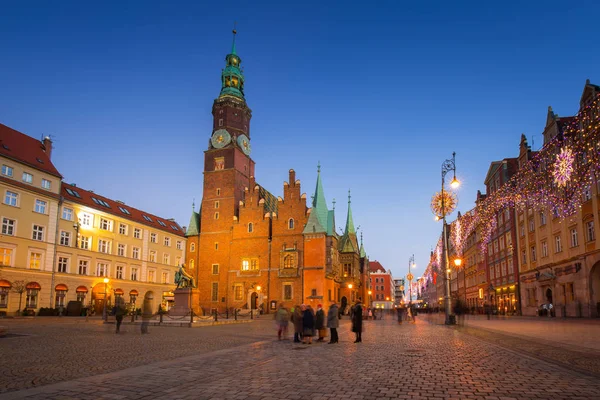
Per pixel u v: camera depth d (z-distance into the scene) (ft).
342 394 29.32
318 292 225.56
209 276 248.93
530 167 163.43
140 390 30.89
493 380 34.01
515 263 192.54
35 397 28.84
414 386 31.81
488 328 98.02
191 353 53.78
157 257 243.19
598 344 59.36
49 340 70.44
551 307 153.99
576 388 31.04
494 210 218.79
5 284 157.79
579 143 112.37
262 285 236.02
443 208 119.03
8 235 160.66
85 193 211.00
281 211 241.35
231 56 281.95
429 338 73.61
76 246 190.70
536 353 50.31
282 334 84.69
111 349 57.98
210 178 260.21
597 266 129.49
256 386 32.07
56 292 179.01
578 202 131.34
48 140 192.54
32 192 171.53
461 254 313.32
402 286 259.39
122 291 215.51
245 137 270.87
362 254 367.04
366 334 84.84
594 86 120.57
